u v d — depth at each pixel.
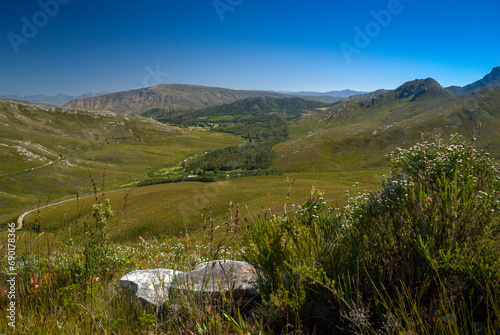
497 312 1.35
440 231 1.98
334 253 2.23
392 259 1.96
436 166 2.35
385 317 1.57
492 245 1.81
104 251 3.14
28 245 2.80
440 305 1.54
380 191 2.51
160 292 2.26
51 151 138.50
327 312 1.84
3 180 89.31
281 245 2.22
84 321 1.96
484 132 135.25
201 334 1.66
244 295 2.36
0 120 183.88
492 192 2.00
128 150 165.25
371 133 163.38
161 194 64.69
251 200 47.53
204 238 2.23
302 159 116.94
